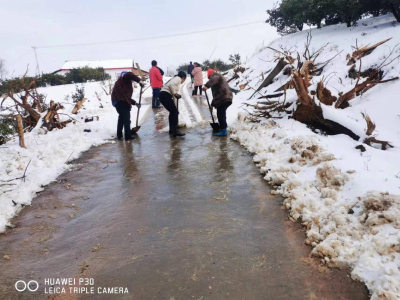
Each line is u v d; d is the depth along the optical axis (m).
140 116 9.38
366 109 6.33
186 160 5.08
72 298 2.21
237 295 2.16
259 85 12.50
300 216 3.12
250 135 5.94
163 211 3.40
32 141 6.42
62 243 2.90
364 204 2.85
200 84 13.13
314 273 2.33
